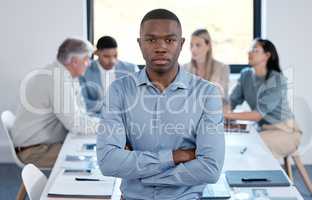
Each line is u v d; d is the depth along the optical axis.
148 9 5.09
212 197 2.25
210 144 2.11
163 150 2.13
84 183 2.43
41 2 4.82
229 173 2.56
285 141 3.92
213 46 5.13
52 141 3.73
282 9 4.80
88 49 3.67
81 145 3.19
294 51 4.84
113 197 2.29
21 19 4.84
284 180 2.46
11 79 4.93
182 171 2.09
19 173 4.80
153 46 2.01
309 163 5.03
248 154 2.96
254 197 2.27
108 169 2.12
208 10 5.09
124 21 5.12
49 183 2.47
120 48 5.13
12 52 4.89
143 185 2.14
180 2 5.08
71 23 4.84
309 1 4.78
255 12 5.06
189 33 5.11
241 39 5.12
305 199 4.18
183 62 5.08
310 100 4.89
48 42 4.88
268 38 4.84
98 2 5.09
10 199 4.20
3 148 5.05
